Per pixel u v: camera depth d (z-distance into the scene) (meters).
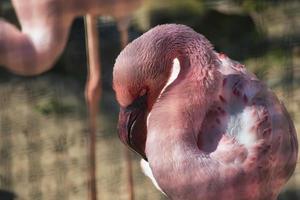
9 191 6.15
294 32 8.10
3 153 6.76
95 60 6.20
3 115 7.54
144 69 3.90
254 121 3.75
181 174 3.66
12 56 5.71
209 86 3.75
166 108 3.73
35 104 7.88
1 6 8.26
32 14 5.75
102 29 8.52
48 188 6.26
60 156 6.75
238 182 3.68
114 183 6.39
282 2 8.82
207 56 3.85
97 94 6.16
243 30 8.80
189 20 8.70
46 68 5.89
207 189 3.66
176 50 3.86
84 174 6.47
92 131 6.09
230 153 3.67
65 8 5.77
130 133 4.06
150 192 6.09
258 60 8.02
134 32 8.07
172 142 3.67
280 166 3.86
